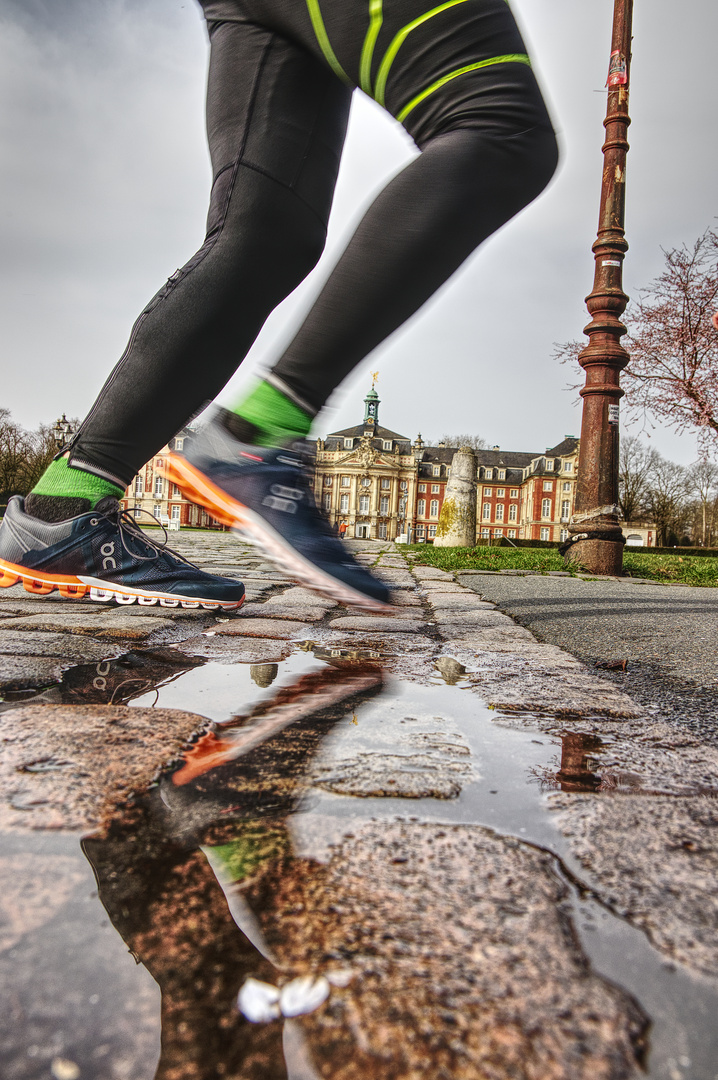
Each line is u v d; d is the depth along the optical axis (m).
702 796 0.80
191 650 1.72
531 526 71.38
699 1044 0.39
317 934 0.48
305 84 1.64
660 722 1.15
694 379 17.31
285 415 1.58
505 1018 0.41
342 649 1.83
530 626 2.48
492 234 1.42
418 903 0.53
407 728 1.06
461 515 13.19
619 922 0.52
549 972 0.45
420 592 3.94
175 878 0.56
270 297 1.77
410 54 1.29
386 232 1.37
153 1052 0.37
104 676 1.37
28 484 54.06
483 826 0.69
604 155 6.33
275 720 1.08
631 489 56.12
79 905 0.51
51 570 2.01
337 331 1.47
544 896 0.55
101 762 0.83
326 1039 0.38
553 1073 0.36
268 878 0.56
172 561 2.12
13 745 0.88
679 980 0.45
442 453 78.31
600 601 3.53
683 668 1.67
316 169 1.71
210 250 1.68
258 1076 0.36
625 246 6.31
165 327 1.71
